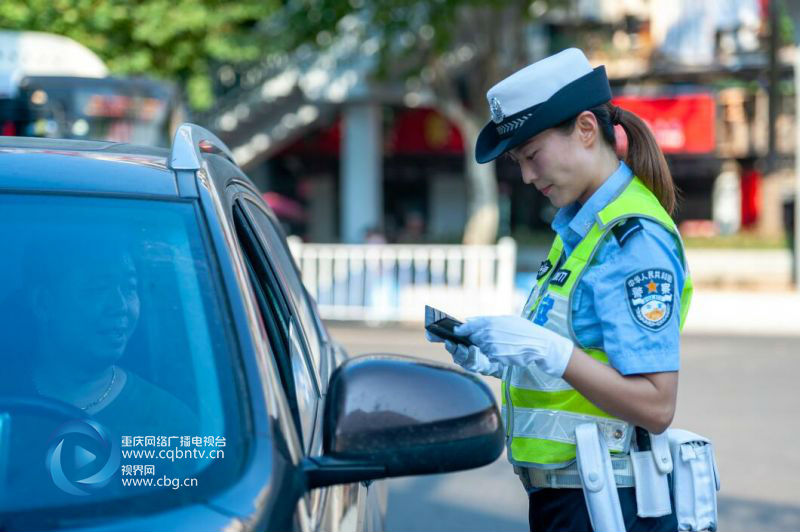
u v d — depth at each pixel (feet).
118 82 66.90
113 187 13.56
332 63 123.65
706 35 140.77
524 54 116.47
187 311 12.54
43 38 69.36
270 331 13.79
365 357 13.14
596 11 142.00
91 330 12.60
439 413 12.08
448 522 35.35
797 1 113.60
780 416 52.01
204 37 109.81
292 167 161.17
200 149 15.06
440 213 167.32
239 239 14.70
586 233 15.75
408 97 126.21
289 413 12.20
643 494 15.66
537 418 15.90
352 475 11.75
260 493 10.87
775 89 129.90
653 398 14.82
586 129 15.80
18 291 12.78
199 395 11.94
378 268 94.38
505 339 14.65
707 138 140.36
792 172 152.15
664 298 15.03
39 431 11.98
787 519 35.86
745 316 97.81
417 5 109.70
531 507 16.72
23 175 13.58
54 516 10.78
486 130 16.65
